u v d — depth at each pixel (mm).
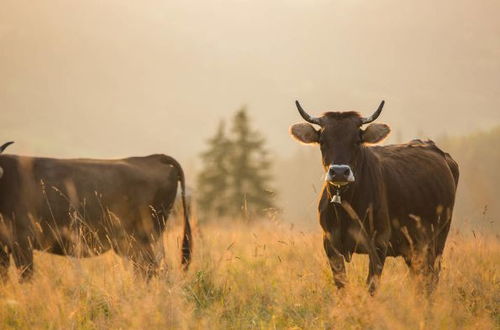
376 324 16062
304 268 21453
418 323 16109
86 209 25047
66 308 17562
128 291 18953
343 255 21391
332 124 21438
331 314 16797
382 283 19875
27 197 24375
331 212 21234
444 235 24766
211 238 28344
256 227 33281
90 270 22266
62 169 25203
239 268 22750
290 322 17469
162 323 16078
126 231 25938
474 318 17125
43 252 24578
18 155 25281
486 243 24516
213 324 16891
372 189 21328
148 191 26391
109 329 16734
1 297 19703
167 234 28703
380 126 21281
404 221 22750
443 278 20734
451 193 25078
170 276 20875
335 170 19922
